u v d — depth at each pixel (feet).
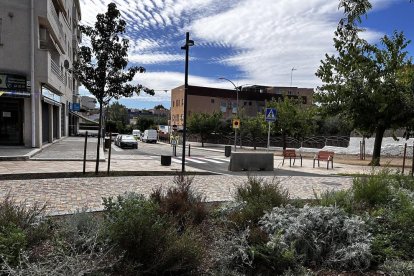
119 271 10.55
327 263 13.23
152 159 67.82
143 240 11.05
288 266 12.66
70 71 35.99
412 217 15.38
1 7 57.47
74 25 150.71
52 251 11.12
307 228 14.29
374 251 13.66
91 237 11.27
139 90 37.22
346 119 67.31
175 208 16.66
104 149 82.38
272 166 52.03
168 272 11.43
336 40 40.83
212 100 264.93
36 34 60.90
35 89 61.72
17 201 22.97
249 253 12.85
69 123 155.84
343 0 15.75
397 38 60.54
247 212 16.52
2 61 57.93
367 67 60.49
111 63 35.78
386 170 24.90
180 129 222.48
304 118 104.58
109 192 27.53
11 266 9.64
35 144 62.59
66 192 26.94
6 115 61.11
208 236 15.30
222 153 105.70
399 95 59.26
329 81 65.87
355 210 18.29
